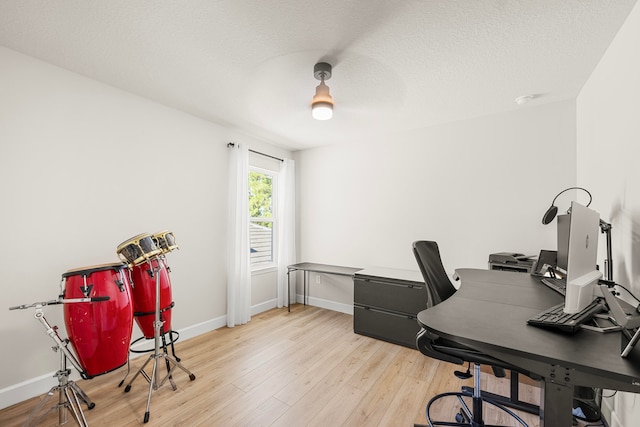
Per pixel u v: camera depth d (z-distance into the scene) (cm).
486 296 141
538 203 255
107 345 166
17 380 181
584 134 219
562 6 138
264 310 374
